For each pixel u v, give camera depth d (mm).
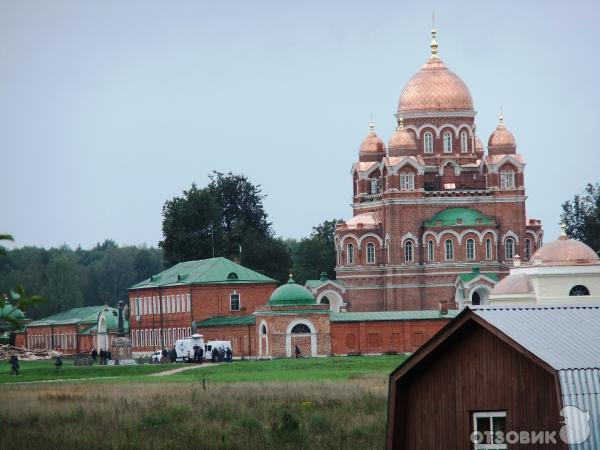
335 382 163250
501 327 65688
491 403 66250
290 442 102188
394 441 69812
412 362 68938
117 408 128875
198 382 170625
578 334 65188
